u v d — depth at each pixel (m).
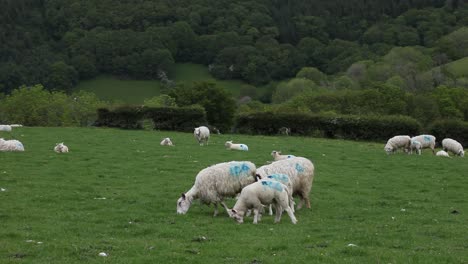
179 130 54.66
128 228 18.20
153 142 40.88
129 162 31.62
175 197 23.44
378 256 15.13
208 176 20.61
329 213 21.55
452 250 16.08
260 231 18.02
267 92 125.50
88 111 64.62
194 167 30.55
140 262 14.30
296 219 19.97
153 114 54.56
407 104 76.81
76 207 21.08
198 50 139.62
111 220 19.30
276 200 19.31
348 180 29.06
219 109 69.69
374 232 18.17
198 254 15.16
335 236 17.55
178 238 17.06
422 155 39.09
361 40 150.12
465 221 20.44
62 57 126.06
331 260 14.71
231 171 20.67
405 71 103.75
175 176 28.05
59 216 19.50
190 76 131.75
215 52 138.50
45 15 141.00
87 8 144.12
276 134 56.03
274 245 16.05
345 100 80.94
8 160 30.39
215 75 133.38
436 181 29.34
